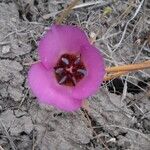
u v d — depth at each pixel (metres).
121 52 0.17
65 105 0.13
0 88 0.15
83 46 0.14
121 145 0.15
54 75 0.14
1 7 0.17
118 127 0.15
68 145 0.15
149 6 0.18
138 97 0.16
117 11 0.18
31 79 0.13
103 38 0.17
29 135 0.15
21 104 0.15
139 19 0.18
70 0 0.17
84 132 0.15
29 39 0.16
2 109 0.15
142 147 0.15
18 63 0.16
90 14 0.17
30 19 0.17
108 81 0.16
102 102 0.16
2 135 0.15
